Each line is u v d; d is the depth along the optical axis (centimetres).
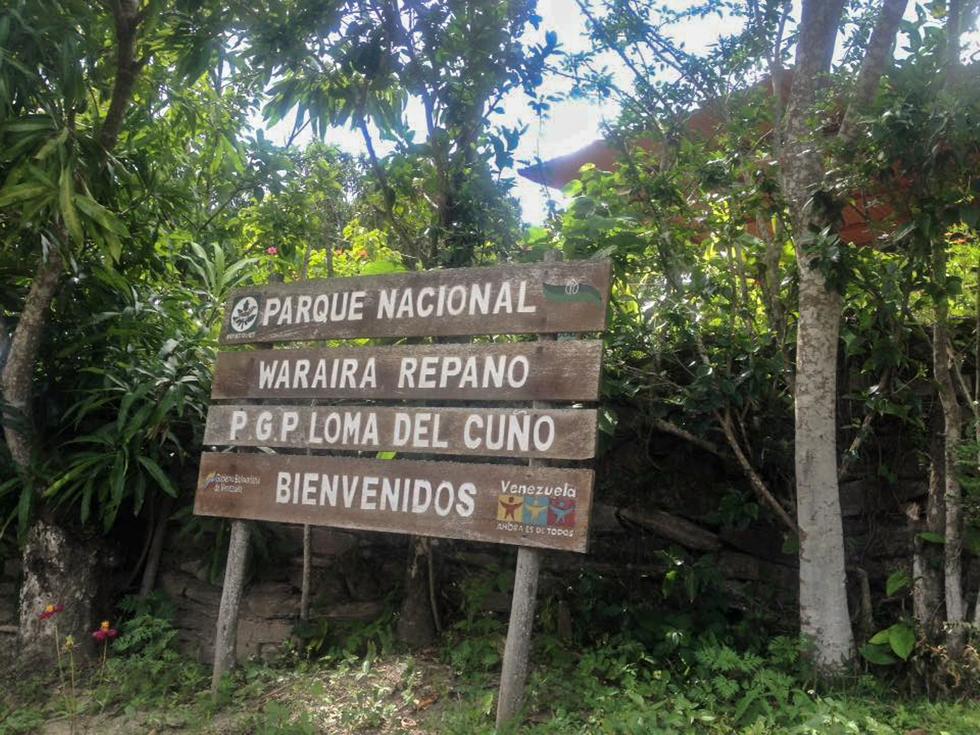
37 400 633
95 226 570
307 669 539
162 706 516
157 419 579
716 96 614
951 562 469
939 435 515
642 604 536
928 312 542
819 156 502
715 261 571
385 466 486
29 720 513
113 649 595
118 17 609
